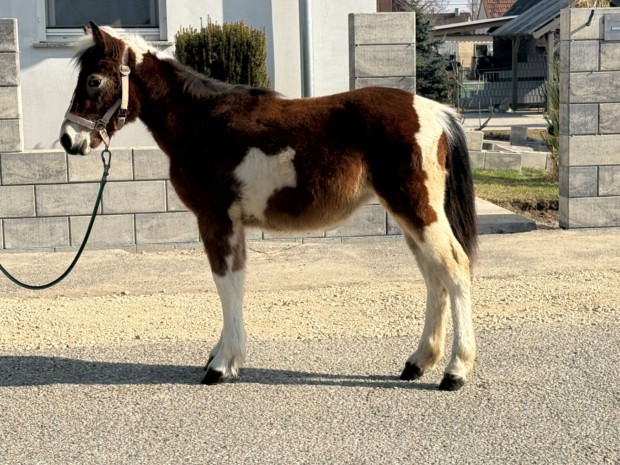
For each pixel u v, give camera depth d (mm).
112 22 13039
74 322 7652
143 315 7848
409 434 5113
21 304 8281
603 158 10969
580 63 10773
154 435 5164
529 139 22891
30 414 5543
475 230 6027
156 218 10508
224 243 6066
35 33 12578
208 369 6043
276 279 9102
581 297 8102
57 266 9742
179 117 6184
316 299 8281
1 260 10031
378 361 6477
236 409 5559
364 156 5867
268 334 7188
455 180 5934
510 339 6902
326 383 6020
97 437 5152
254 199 6020
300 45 12734
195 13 12867
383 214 10781
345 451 4883
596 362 6309
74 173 10336
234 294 6078
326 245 10625
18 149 10242
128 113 6234
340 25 12875
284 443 5008
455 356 5840
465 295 5816
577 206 11062
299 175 5918
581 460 4730
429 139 5762
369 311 7840
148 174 10422
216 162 6008
